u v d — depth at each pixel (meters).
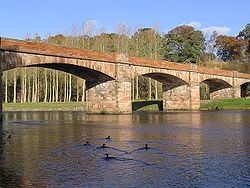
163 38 110.06
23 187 10.70
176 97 67.38
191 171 12.62
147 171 12.67
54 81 98.81
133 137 22.92
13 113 65.12
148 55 91.69
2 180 11.48
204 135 23.75
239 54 131.25
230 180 11.37
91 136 23.72
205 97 93.50
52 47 40.81
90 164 13.95
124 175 12.09
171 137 22.73
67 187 10.66
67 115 54.16
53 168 13.22
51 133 25.89
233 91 81.56
